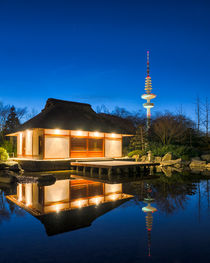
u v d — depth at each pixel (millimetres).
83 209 5773
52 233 4223
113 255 3361
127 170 15047
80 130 17781
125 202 6520
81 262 3150
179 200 6863
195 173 14781
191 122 32688
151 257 3299
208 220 5004
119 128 22484
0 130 32781
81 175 13484
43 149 16750
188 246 3688
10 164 15570
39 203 6410
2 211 5609
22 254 3410
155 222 4844
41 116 18406
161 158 21547
